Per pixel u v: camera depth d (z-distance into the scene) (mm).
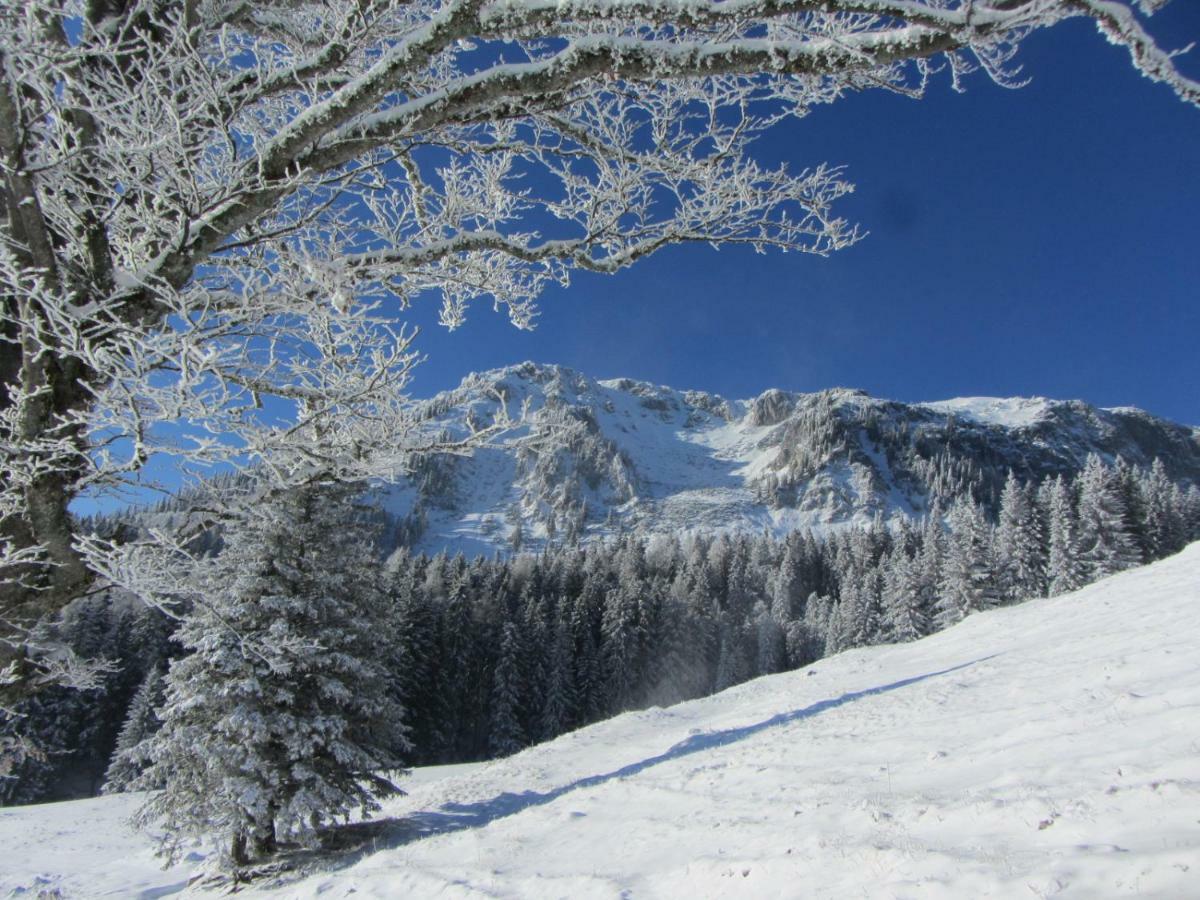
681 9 2217
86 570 3107
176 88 2889
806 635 75938
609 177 3830
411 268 3666
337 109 2568
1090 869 3832
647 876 6484
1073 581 51750
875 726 11062
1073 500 59000
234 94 3012
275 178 2830
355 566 16516
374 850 13875
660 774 11219
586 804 10305
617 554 95500
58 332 2643
